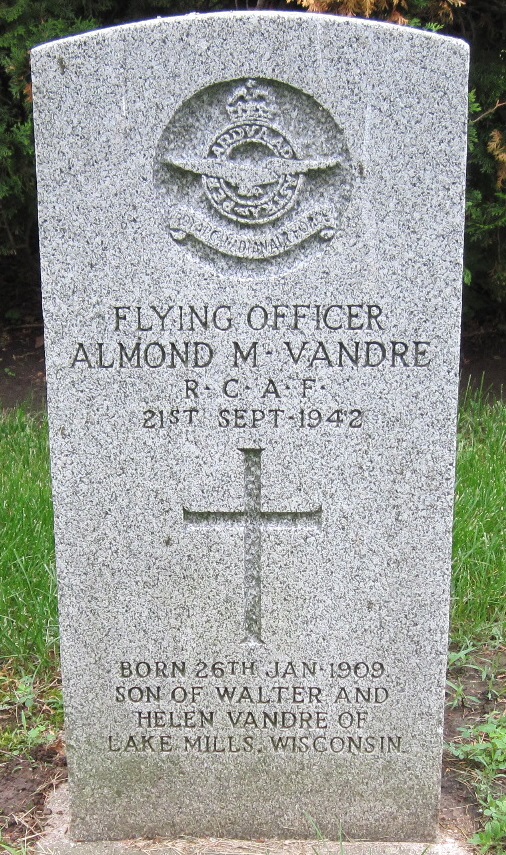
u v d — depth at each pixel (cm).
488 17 323
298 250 165
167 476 170
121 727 175
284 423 168
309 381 167
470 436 284
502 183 327
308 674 174
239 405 168
